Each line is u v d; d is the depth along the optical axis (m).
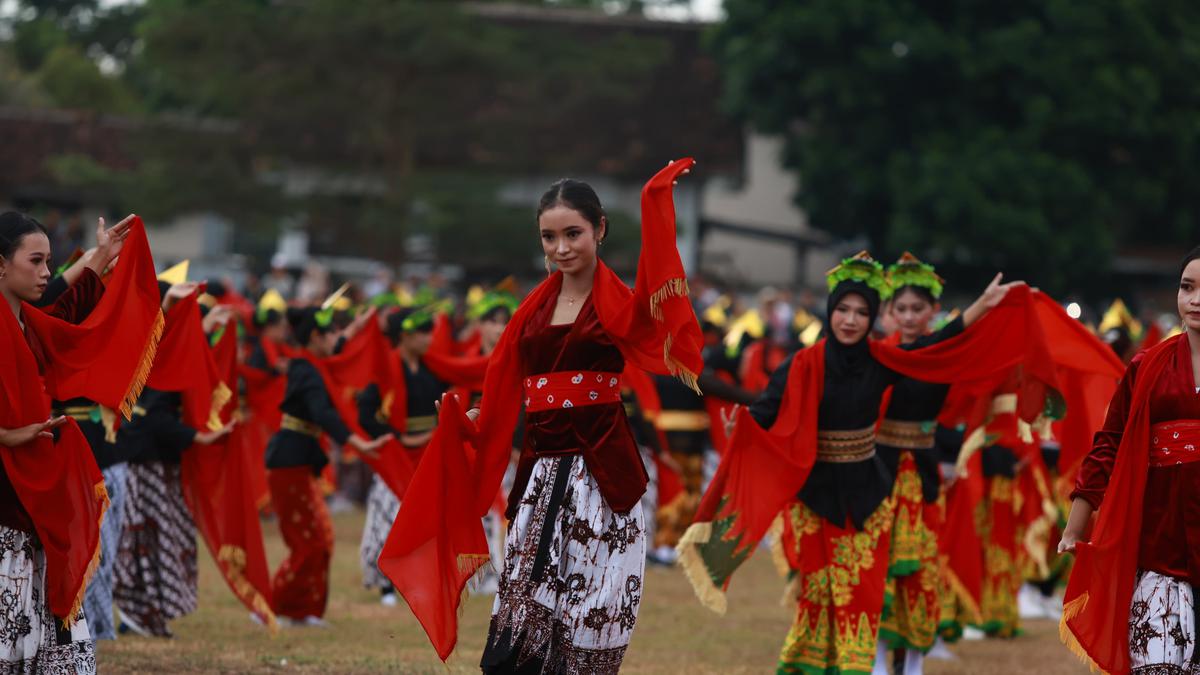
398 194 57.62
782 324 51.66
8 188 68.38
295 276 62.81
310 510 20.91
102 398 13.77
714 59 72.94
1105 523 12.57
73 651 12.87
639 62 60.81
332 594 24.22
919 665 17.39
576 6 95.62
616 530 11.98
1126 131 61.44
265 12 56.94
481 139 60.16
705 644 20.72
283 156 60.53
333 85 57.25
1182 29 63.22
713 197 80.56
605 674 12.05
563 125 67.56
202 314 19.97
